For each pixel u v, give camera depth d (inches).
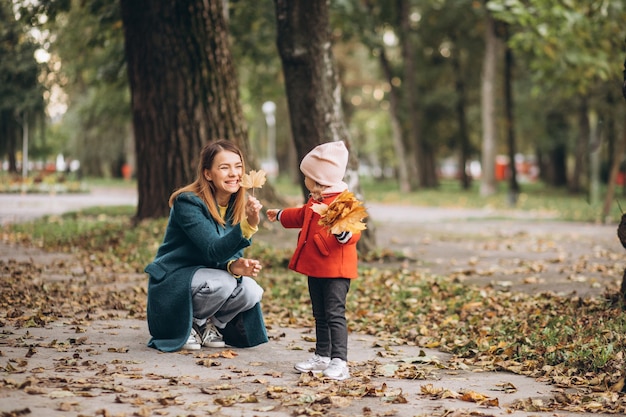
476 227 785.6
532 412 187.9
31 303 322.7
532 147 2222.0
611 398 197.5
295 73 502.3
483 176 1428.4
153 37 560.7
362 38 971.9
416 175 1606.8
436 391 203.6
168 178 566.9
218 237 236.4
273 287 397.4
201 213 241.0
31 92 952.9
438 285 406.9
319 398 191.0
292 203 598.2
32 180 1213.7
